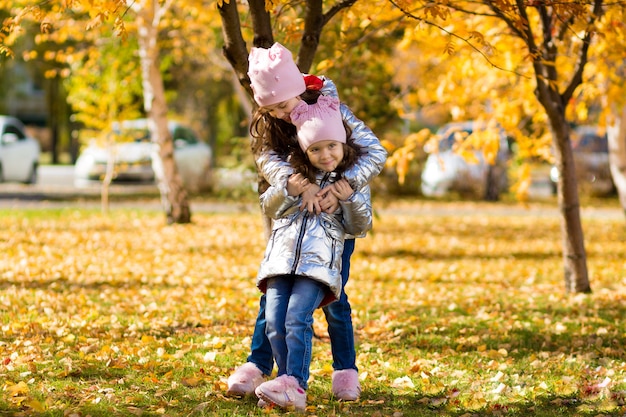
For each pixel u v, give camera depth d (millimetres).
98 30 15078
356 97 12195
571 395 5035
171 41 16344
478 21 9383
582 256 9383
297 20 7160
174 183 16203
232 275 10352
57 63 33969
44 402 4527
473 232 16375
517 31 7176
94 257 11508
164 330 6898
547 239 15352
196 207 20125
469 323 7504
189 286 9414
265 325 4941
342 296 4871
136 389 4930
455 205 22750
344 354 4926
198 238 14117
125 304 8070
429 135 10703
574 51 9828
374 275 10727
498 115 9977
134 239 13719
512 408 4754
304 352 4523
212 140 36688
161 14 15242
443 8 5883
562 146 9273
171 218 16234
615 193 25938
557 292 9406
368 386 5234
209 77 28172
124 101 16953
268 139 4719
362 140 4688
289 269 4496
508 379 5438
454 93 10023
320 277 4484
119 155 23188
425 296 9125
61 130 51281
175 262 11352
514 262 12312
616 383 5293
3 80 40250
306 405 4664
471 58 9258
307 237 4527
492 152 10047
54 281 9453
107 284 9406
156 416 4406
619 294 9148
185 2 13883
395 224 17578
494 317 7816
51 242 13008
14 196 21734
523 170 10625
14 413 4285
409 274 10867
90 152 23656
